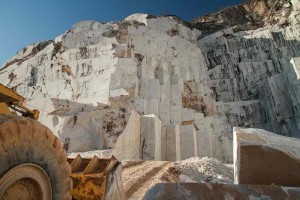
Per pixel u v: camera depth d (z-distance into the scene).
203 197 2.43
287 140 3.71
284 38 39.50
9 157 3.16
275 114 30.78
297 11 41.31
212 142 31.52
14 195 3.34
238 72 39.69
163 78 36.59
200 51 43.25
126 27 40.53
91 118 24.34
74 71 34.47
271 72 36.97
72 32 40.09
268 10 49.50
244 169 3.05
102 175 5.38
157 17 46.66
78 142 22.56
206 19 55.00
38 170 3.69
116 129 23.73
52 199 3.96
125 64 34.06
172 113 33.19
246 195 2.43
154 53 40.12
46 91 33.62
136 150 25.58
